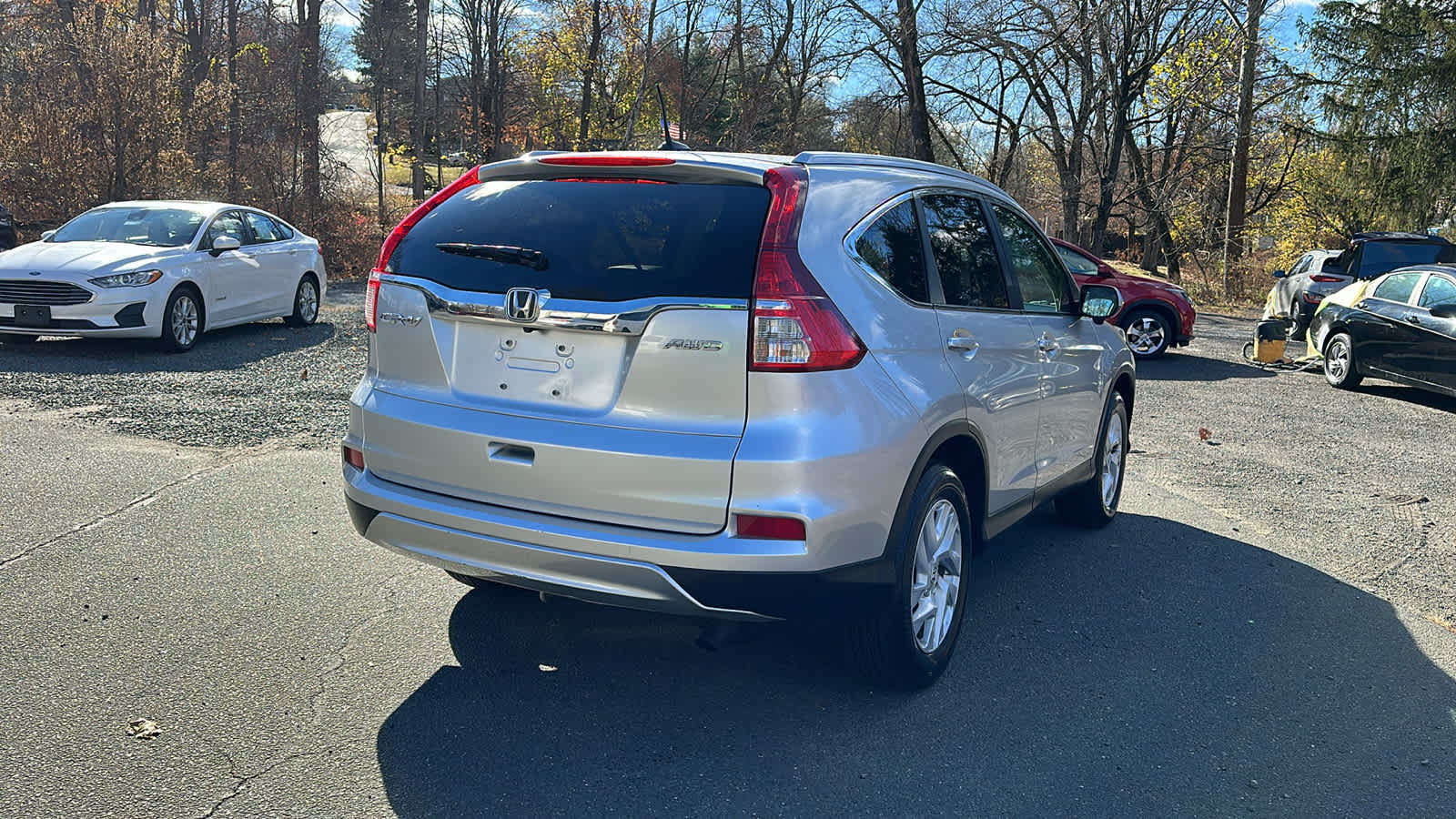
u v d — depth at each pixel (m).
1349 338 12.30
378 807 2.93
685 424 3.19
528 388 3.38
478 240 3.56
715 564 3.12
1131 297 14.24
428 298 3.55
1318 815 3.12
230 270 11.86
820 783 3.16
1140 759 3.40
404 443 3.58
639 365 3.21
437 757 3.21
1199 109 28.88
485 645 4.05
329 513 5.57
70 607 4.22
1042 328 4.71
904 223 3.82
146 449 6.71
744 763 3.26
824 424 3.18
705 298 3.17
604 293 3.25
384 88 42.22
